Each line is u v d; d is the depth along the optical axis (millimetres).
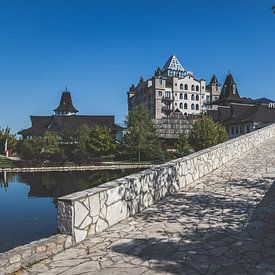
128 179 6988
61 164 39688
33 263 4625
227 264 4422
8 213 13734
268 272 4152
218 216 6613
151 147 44281
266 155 14414
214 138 41344
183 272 4230
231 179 10188
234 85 94750
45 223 12086
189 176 10000
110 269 4391
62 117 70312
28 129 70062
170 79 107688
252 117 54656
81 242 5441
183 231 5812
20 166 37625
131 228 6102
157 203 7891
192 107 108625
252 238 5344
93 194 5816
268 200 7594
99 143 46875
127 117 50469
